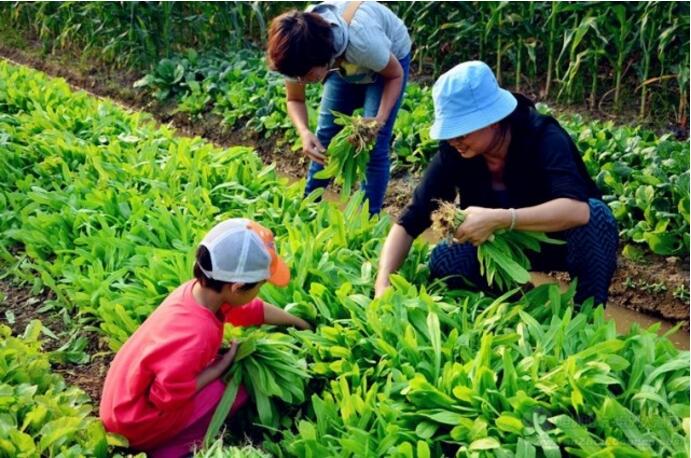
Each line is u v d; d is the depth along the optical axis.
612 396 3.26
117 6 8.86
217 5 8.96
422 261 4.35
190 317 3.20
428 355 3.58
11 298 4.66
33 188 5.19
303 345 3.77
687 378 3.26
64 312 4.44
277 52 3.96
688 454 2.90
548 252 3.98
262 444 3.43
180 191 5.24
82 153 5.80
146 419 3.24
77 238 4.70
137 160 5.70
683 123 6.98
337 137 4.52
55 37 10.30
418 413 3.25
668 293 5.09
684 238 5.19
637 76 7.64
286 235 4.62
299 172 7.05
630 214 5.47
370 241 4.41
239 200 5.02
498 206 3.86
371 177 5.00
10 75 7.70
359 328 3.74
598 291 3.93
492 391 3.24
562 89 7.39
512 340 3.58
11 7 10.55
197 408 3.43
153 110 8.41
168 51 8.91
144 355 3.16
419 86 8.08
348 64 4.46
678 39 7.07
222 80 8.19
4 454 3.20
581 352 3.35
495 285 4.11
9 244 5.02
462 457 3.11
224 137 7.71
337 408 3.39
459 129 3.42
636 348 3.50
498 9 7.30
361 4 4.41
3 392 3.48
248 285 3.19
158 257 4.24
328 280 4.09
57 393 3.69
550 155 3.59
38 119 6.35
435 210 3.94
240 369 3.53
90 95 8.98
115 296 4.20
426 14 7.75
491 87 3.45
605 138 6.27
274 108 7.47
